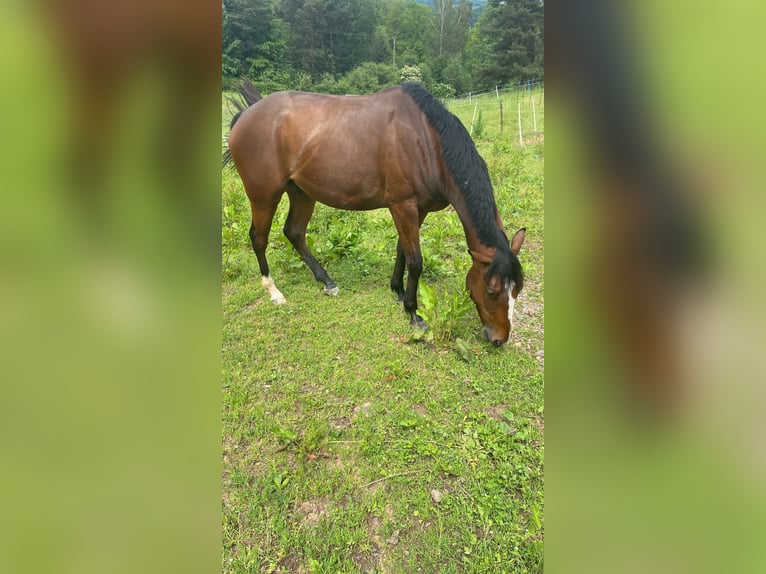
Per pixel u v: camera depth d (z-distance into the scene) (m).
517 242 2.83
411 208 3.10
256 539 1.79
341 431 2.30
